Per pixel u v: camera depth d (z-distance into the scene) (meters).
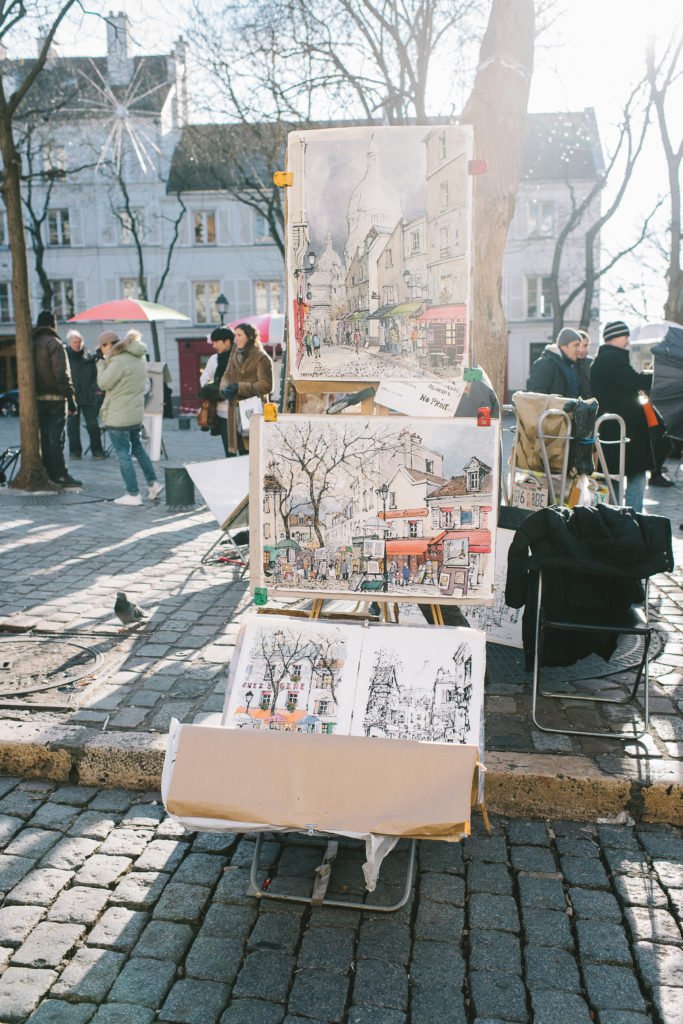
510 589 3.89
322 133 3.07
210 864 3.13
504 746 3.69
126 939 2.74
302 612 3.43
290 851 3.21
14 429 21.41
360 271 3.14
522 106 6.53
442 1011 2.46
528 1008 2.48
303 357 3.23
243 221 37.97
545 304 37.69
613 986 2.55
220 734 2.85
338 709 3.06
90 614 5.50
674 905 2.91
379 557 3.20
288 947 2.72
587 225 36.84
